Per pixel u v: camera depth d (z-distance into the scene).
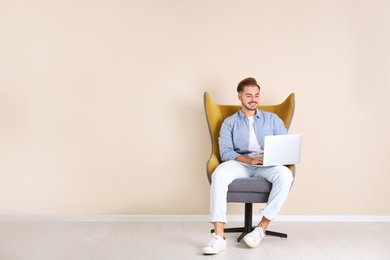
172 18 3.88
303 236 3.43
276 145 3.08
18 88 3.85
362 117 3.93
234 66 3.90
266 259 2.87
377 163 3.94
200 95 3.90
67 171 3.88
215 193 3.08
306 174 3.93
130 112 3.89
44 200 3.88
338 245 3.19
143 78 3.88
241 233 3.50
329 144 3.93
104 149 3.89
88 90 3.87
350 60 3.91
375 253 3.00
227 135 3.44
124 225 3.74
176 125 3.91
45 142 3.87
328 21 3.90
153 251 3.02
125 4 3.86
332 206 3.95
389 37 3.91
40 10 3.84
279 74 3.90
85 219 3.88
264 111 3.54
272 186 3.12
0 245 3.14
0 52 3.83
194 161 3.92
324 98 3.92
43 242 3.22
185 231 3.55
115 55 3.87
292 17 3.90
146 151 3.90
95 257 2.88
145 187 3.91
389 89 3.92
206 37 3.88
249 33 3.89
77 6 3.85
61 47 3.85
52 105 3.86
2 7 3.83
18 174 3.87
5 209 3.88
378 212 3.96
